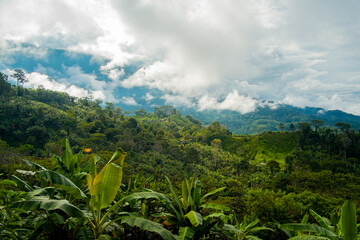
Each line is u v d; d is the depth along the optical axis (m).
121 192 5.82
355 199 30.30
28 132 53.66
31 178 16.61
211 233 5.02
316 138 80.81
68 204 3.55
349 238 4.39
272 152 80.62
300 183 38.53
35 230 3.73
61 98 104.38
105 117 85.94
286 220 17.50
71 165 5.50
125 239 4.26
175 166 57.09
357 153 70.31
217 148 82.38
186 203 5.00
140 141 65.69
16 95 88.38
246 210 23.23
